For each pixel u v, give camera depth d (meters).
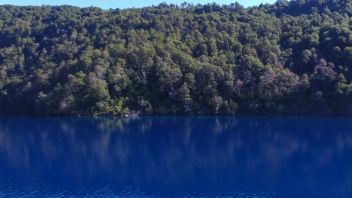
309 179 67.75
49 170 76.62
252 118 129.25
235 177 69.44
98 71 139.12
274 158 82.69
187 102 136.38
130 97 139.75
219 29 163.38
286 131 110.12
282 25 162.38
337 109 129.75
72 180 69.69
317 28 151.50
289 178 68.44
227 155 86.19
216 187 64.06
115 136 109.38
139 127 120.94
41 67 149.88
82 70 141.75
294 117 128.75
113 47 148.50
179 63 143.38
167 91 139.62
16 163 82.69
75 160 84.25
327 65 134.00
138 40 155.12
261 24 162.12
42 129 120.94
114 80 138.88
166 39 156.50
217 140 101.94
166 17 172.50
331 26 147.50
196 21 169.50
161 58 144.00
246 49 146.00
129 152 90.75
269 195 60.00
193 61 142.38
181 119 131.12
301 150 89.38
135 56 144.38
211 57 146.75
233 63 143.25
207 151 90.38
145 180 68.81
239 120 127.00
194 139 103.94
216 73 137.38
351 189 62.31
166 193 61.75
